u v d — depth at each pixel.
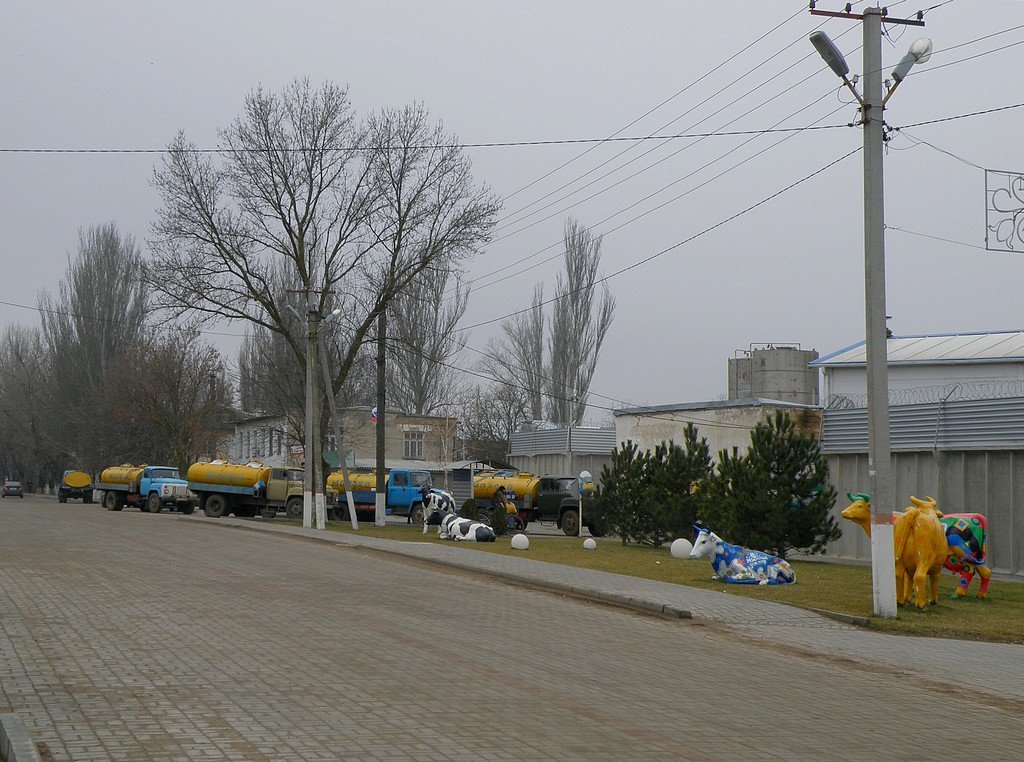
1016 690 11.31
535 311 64.94
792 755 7.73
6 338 97.19
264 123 45.56
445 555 26.00
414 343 64.88
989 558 26.80
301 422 61.34
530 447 61.75
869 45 17.03
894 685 11.34
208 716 8.28
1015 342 38.41
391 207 46.66
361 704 8.86
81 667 10.34
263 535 34.69
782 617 16.39
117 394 70.38
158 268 45.56
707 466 31.78
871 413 16.83
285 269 59.59
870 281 16.80
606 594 18.20
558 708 8.99
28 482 108.38
